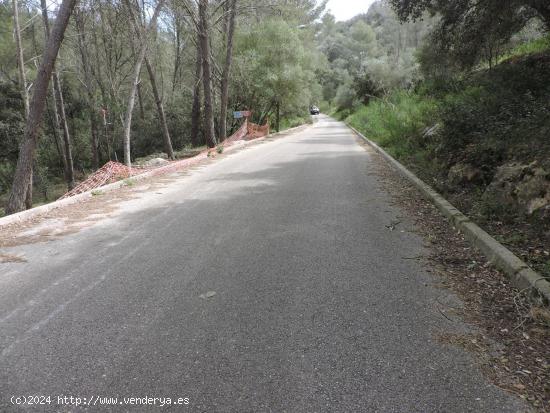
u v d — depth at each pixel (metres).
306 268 4.58
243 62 26.02
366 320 3.48
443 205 6.80
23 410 2.51
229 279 4.34
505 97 9.29
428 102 16.84
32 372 2.87
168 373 2.83
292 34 28.34
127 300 3.92
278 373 2.81
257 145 21.09
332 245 5.32
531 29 14.55
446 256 4.93
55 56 8.80
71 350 3.12
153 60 22.45
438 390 2.65
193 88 28.81
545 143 6.35
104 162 30.56
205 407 2.51
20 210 8.88
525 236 5.12
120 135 30.11
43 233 6.33
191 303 3.83
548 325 3.39
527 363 2.93
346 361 2.93
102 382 2.75
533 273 4.01
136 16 15.02
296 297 3.90
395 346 3.11
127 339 3.25
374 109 30.56
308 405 2.52
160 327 3.42
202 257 5.00
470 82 14.48
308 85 35.22
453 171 8.30
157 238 5.82
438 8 10.69
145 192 9.39
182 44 30.94
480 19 10.13
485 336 3.26
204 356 3.01
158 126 31.02
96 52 24.08
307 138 25.09
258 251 5.15
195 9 19.20
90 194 9.07
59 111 25.16
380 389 2.65
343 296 3.92
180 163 13.64
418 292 4.00
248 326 3.41
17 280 4.50
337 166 12.37
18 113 23.42
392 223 6.27
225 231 6.03
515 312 3.62
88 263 4.94
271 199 8.06
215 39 26.97
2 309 3.82
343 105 60.44
